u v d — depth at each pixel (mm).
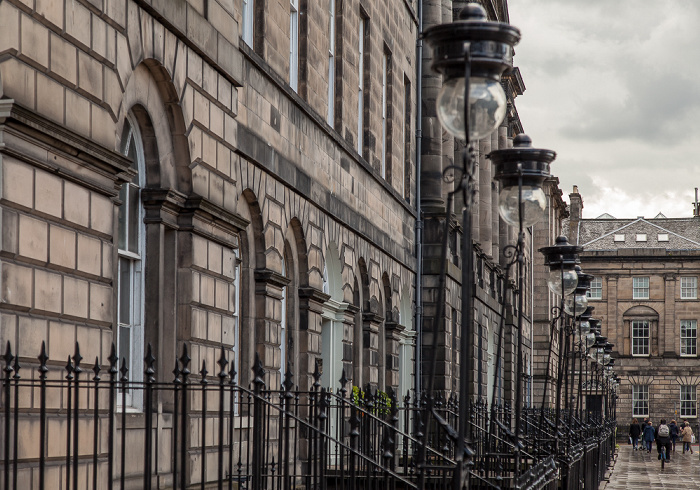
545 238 77938
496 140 53750
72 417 10758
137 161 13547
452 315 37656
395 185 30516
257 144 17594
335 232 23359
